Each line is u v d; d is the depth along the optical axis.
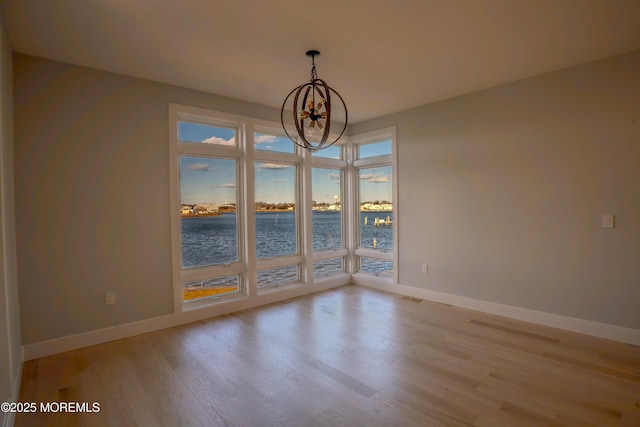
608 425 2.09
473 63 3.38
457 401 2.36
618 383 2.55
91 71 3.38
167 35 2.76
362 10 2.43
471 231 4.31
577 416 2.18
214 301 4.29
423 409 2.27
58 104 3.20
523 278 3.88
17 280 2.93
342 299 4.87
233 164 4.52
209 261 4.30
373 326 3.79
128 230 3.58
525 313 3.87
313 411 2.27
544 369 2.78
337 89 4.11
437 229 4.66
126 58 3.18
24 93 3.03
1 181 2.05
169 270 3.85
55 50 2.99
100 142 3.42
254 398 2.43
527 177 3.82
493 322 3.86
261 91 4.13
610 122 3.28
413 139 4.89
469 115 4.28
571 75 3.49
